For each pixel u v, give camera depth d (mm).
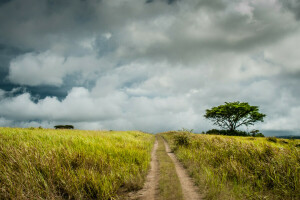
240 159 6902
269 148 6660
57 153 6680
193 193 4863
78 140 9766
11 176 4793
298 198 4270
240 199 4355
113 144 10727
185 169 7703
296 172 4863
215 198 4352
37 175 5031
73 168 6117
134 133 27859
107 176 5609
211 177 5766
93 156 7113
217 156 7852
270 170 5426
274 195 4535
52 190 4652
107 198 4562
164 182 5570
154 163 8992
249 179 5461
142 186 5398
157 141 24891
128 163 7281
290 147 6285
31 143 7984
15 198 4066
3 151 6398
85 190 4949
